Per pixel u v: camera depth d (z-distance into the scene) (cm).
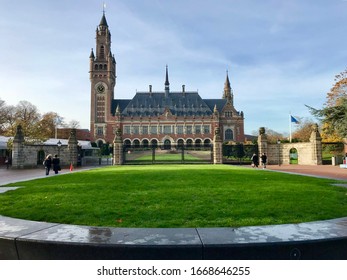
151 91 11925
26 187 1346
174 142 11156
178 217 708
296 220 665
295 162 4738
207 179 1647
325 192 1118
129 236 514
